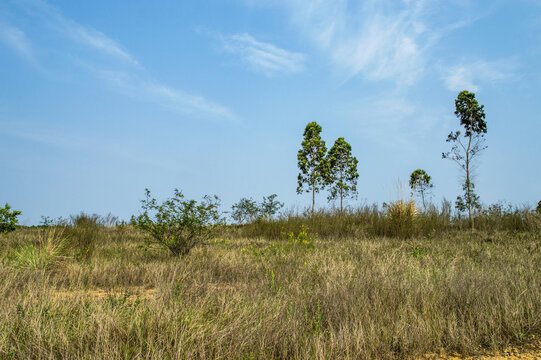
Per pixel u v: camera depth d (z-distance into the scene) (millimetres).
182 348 2941
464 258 7590
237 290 5094
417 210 13320
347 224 13531
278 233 13484
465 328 3699
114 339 3043
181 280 5410
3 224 10820
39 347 2875
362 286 4781
